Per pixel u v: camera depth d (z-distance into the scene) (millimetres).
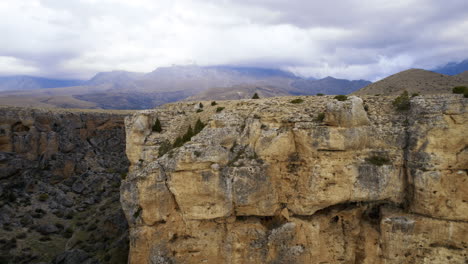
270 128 29469
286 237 28953
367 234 29375
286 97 35312
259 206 28953
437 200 25953
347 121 27125
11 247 42062
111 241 42500
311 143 27906
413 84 60625
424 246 26797
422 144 26406
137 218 29891
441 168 25766
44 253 41969
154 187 29344
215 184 28578
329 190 28094
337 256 30266
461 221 25641
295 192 29391
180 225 30156
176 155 29250
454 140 25375
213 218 29453
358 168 27891
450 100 25734
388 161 28109
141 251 29734
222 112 33219
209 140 29719
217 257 29453
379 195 28125
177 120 39719
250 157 29406
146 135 37750
